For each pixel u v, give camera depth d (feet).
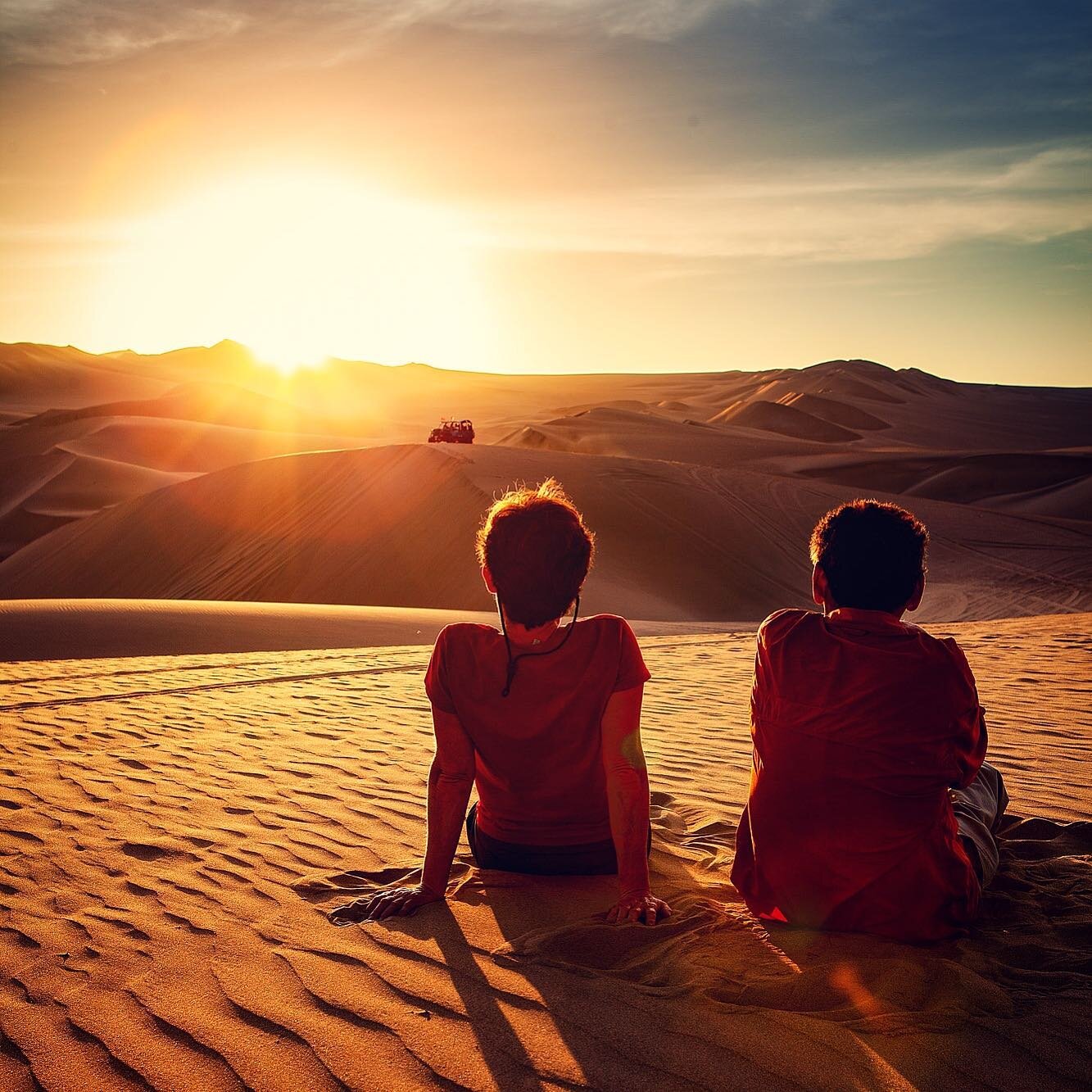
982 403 637.71
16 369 597.52
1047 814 13.58
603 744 9.96
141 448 244.22
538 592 9.39
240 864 11.97
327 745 19.69
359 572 104.78
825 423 426.51
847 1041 6.99
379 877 11.38
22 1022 7.86
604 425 336.29
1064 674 26.71
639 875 9.68
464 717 10.03
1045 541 124.36
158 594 112.27
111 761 18.33
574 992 7.94
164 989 8.35
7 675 32.91
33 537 180.14
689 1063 6.77
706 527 121.80
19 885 11.41
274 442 266.98
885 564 8.97
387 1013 7.72
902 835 8.84
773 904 9.43
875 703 8.73
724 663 33.40
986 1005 7.49
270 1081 6.76
